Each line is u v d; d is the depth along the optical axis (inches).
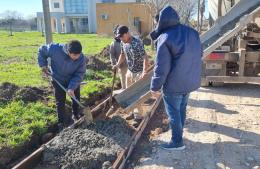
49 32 135.2
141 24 569.6
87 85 158.2
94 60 199.3
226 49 157.0
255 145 99.5
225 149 97.1
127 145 96.5
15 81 156.3
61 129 114.3
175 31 83.7
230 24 160.4
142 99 110.0
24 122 111.0
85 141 96.2
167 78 87.0
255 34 151.0
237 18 160.4
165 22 84.1
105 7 605.3
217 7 201.2
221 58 155.6
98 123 107.4
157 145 100.7
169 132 110.2
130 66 120.2
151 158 93.0
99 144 96.1
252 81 153.4
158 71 84.0
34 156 91.1
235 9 160.9
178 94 88.1
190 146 99.0
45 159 92.7
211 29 161.9
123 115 122.0
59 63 106.9
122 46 122.0
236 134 107.3
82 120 110.3
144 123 113.5
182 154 94.4
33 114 116.6
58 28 907.4
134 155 96.1
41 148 94.7
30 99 128.5
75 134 99.1
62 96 114.0
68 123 119.5
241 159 91.4
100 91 155.5
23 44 361.1
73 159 90.5
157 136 107.1
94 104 144.9
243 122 117.3
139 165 89.9
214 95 151.3
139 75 120.2
